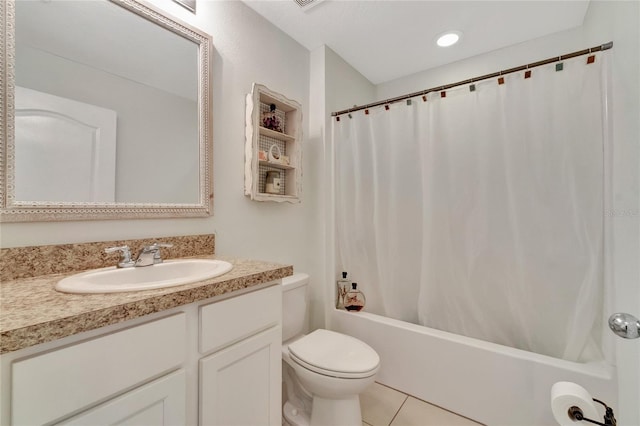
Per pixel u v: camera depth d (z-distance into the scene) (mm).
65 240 938
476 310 1516
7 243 833
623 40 1043
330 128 2049
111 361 605
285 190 1791
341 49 2059
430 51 2096
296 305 1541
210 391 800
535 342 1369
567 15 1705
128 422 632
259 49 1658
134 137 1113
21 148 854
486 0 1576
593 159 1213
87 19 1011
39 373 514
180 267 1117
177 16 1266
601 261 1202
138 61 1136
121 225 1073
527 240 1371
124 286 717
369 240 1906
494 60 2086
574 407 863
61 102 939
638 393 904
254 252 1605
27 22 878
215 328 817
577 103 1247
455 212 1567
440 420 1401
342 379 1135
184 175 1267
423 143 1685
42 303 620
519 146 1382
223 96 1446
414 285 1731
